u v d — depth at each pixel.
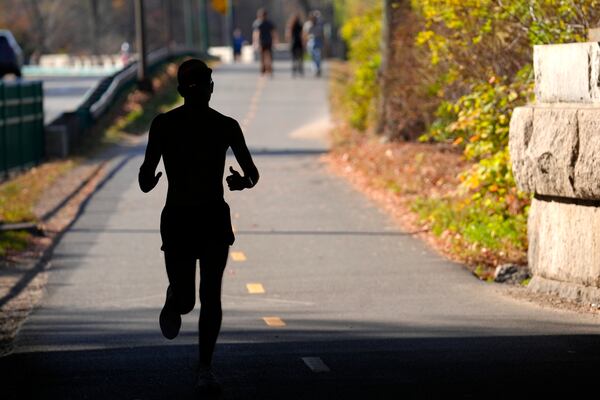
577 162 29.83
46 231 47.34
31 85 75.81
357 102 81.12
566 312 29.67
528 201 42.19
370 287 34.81
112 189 59.81
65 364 23.72
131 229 47.62
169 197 20.38
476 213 44.56
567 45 30.44
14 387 21.27
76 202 55.81
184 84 20.38
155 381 21.58
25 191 60.25
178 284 20.47
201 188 20.23
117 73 111.06
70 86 142.50
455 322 28.59
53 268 39.50
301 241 43.75
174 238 20.27
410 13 62.47
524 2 39.62
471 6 41.97
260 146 77.50
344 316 30.20
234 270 38.25
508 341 25.48
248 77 137.38
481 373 21.69
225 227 20.41
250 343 26.06
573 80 30.25
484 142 40.41
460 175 41.16
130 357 24.47
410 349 24.70
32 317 31.03
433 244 42.75
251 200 54.50
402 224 47.38
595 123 29.28
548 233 32.03
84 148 81.12
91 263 40.31
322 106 102.31
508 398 19.52
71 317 31.03
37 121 76.75
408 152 64.00
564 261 31.44
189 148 20.20
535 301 31.42
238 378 21.61
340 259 39.91
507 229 41.12
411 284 35.09
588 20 36.81
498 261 38.56
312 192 57.00
